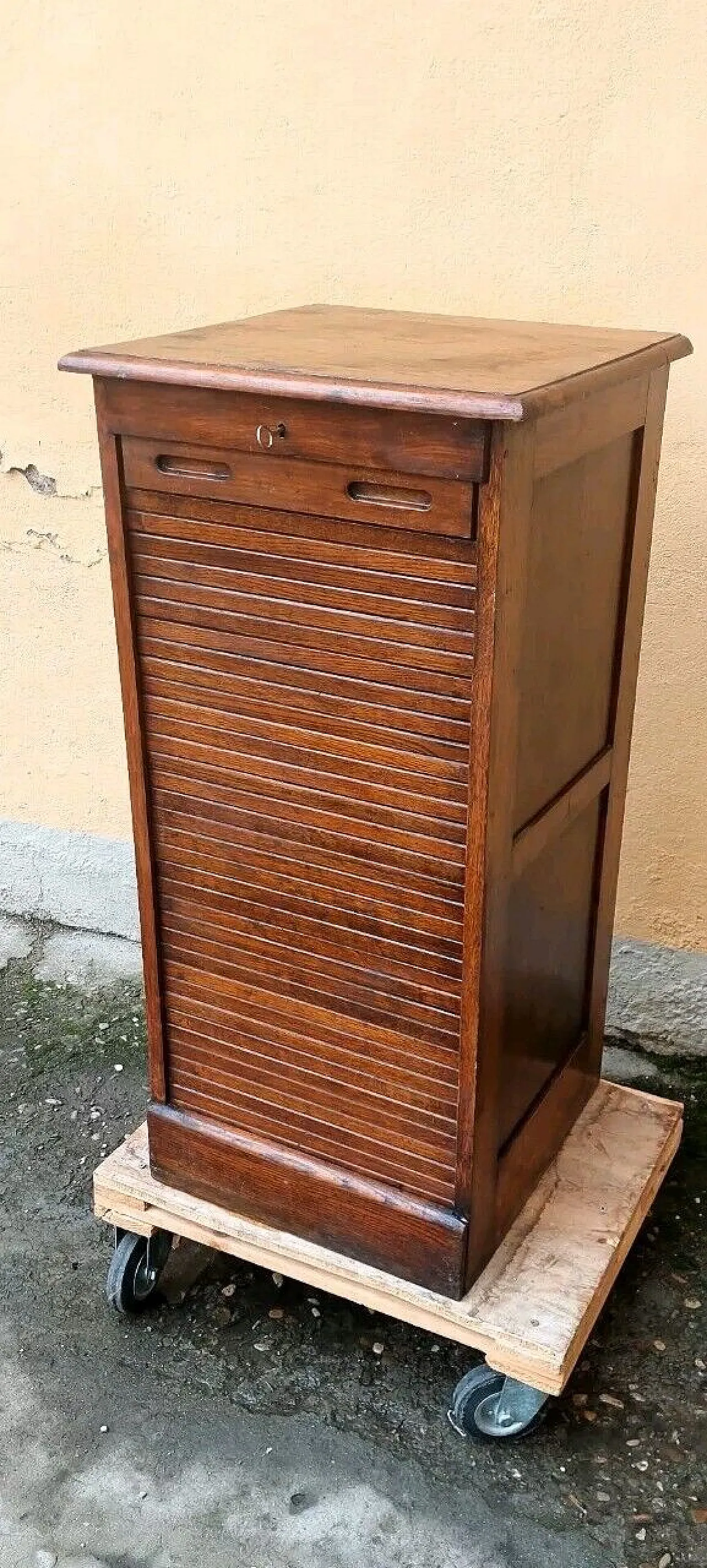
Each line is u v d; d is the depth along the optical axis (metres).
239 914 1.72
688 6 1.88
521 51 1.99
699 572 2.17
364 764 1.54
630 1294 2.02
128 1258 1.94
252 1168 1.84
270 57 2.13
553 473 1.46
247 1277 2.07
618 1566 1.64
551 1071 1.95
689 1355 1.92
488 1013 1.60
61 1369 1.91
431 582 1.40
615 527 1.71
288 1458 1.77
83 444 2.49
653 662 2.26
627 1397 1.86
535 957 1.77
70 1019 2.69
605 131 1.99
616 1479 1.75
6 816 2.93
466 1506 1.71
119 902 2.90
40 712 2.78
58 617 2.67
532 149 2.04
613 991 2.53
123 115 2.25
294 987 1.72
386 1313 1.89
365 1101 1.72
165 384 1.47
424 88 2.06
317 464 1.42
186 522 1.54
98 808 2.82
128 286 2.38
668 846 2.38
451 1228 1.69
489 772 1.45
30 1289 2.06
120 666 1.67
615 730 1.88
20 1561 1.66
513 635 1.43
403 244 2.18
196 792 1.68
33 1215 2.21
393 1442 1.80
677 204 2.00
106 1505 1.72
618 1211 1.90
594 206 2.04
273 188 2.21
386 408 1.33
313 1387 1.88
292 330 1.75
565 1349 1.65
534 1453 1.78
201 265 2.31
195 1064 1.86
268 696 1.57
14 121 2.32
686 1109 2.40
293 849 1.64
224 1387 1.88
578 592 1.63
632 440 1.70
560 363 1.49
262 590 1.52
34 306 2.44
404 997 1.63
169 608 1.60
